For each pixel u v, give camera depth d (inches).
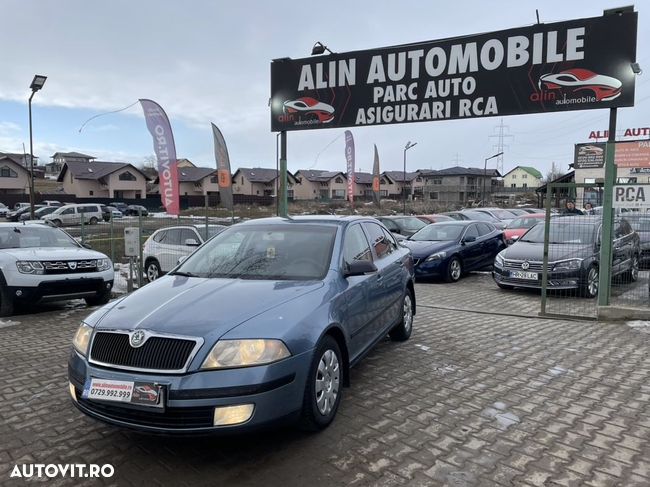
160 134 466.0
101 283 334.6
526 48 306.0
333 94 373.7
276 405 124.3
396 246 251.8
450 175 3727.9
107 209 1723.7
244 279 164.6
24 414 162.7
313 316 142.4
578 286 356.8
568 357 219.9
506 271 391.2
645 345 238.7
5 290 302.2
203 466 128.1
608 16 280.4
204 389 118.3
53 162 4886.8
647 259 449.7
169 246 447.5
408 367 205.6
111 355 128.0
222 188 574.2
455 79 331.0
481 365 208.4
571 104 295.7
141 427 121.4
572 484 118.8
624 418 155.9
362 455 132.6
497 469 125.6
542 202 1756.9
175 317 132.1
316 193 3804.1
